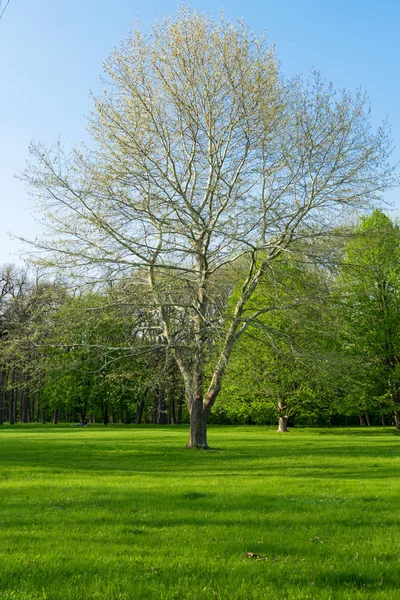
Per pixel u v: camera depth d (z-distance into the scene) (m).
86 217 20.83
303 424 58.38
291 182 22.95
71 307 21.98
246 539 7.85
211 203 22.92
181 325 22.83
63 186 20.81
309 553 7.21
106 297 22.48
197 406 24.77
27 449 24.31
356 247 24.25
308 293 22.64
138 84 22.53
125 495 11.52
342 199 22.45
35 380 23.42
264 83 22.45
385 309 39.50
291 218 22.83
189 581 6.03
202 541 7.73
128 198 21.14
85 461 19.67
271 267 21.83
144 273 22.77
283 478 14.58
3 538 7.79
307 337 24.69
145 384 23.36
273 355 32.94
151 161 21.97
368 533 8.30
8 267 47.25
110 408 60.22
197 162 23.62
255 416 50.66
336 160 22.39
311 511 9.88
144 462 19.44
